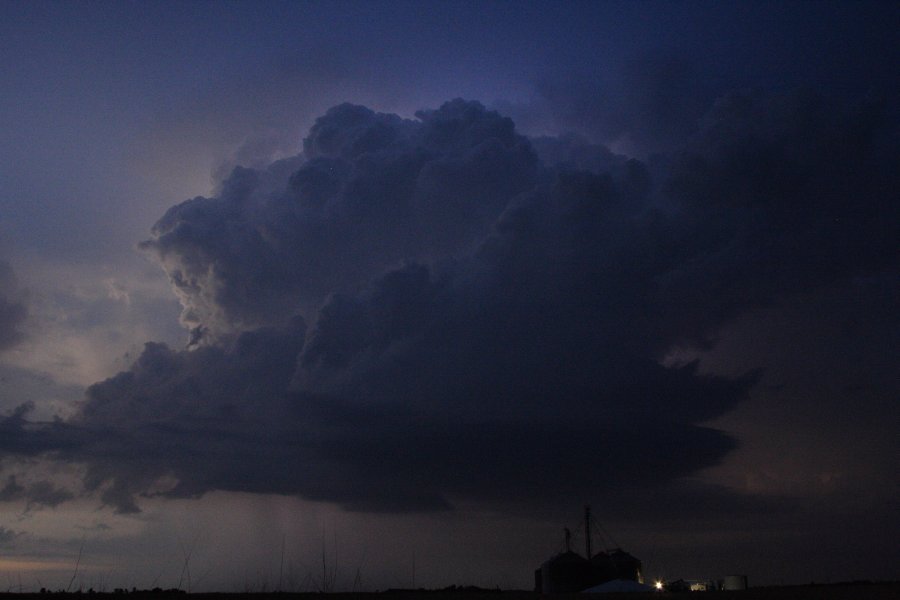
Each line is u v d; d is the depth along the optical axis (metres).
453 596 41.72
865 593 33.56
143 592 43.91
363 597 41.34
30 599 39.22
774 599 32.97
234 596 41.75
